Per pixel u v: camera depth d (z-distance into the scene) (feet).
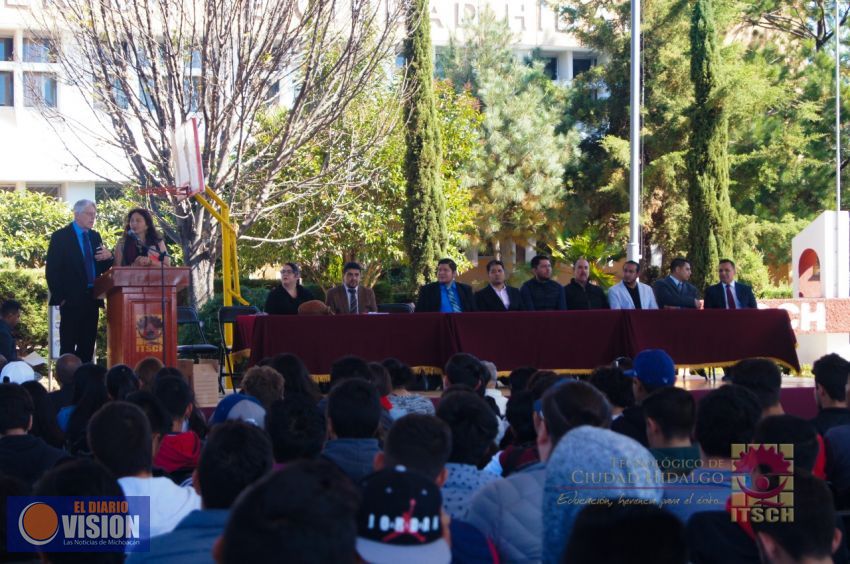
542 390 15.88
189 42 51.08
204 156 50.83
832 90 89.66
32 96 63.93
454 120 75.10
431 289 33.96
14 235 71.67
